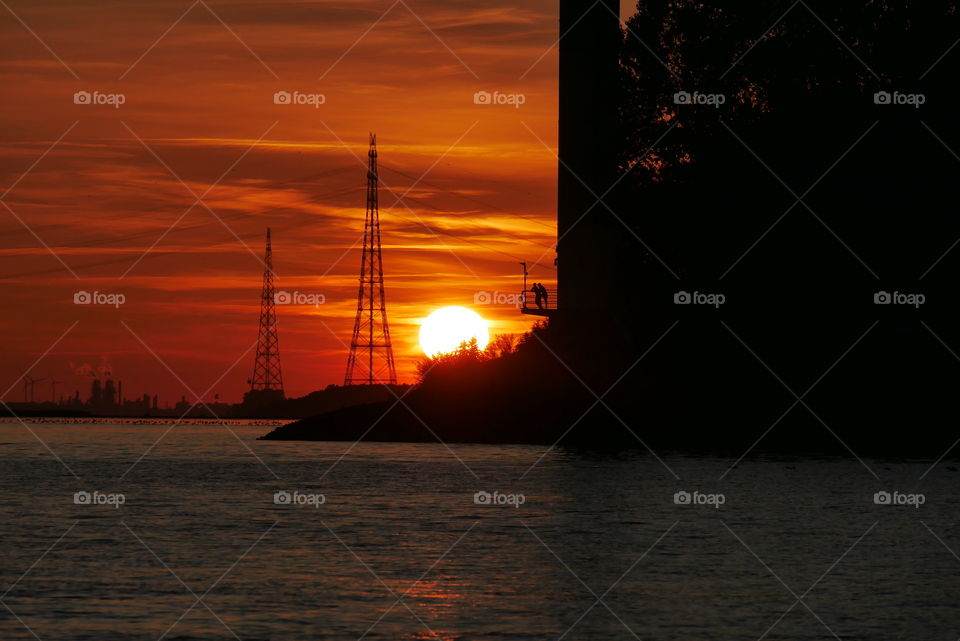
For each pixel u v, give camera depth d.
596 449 90.19
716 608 30.39
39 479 70.44
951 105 89.06
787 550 39.25
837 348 89.31
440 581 33.91
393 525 45.78
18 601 31.41
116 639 27.59
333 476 68.94
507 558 37.72
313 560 37.50
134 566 36.50
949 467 71.81
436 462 78.88
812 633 27.86
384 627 28.50
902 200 87.50
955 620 29.08
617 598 31.50
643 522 46.38
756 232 89.81
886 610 30.16
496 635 27.83
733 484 61.12
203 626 28.69
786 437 87.19
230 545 40.72
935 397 86.12
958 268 87.06
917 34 90.25
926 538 41.94
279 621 29.20
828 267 88.62
